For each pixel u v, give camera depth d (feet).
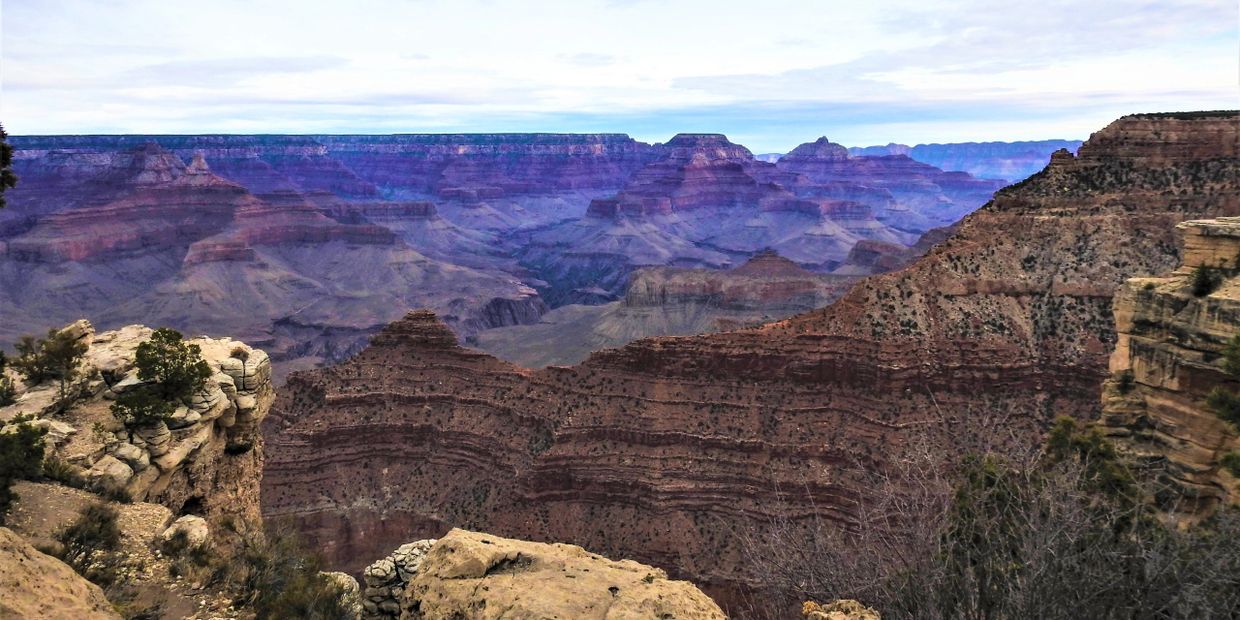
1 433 103.65
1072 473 73.51
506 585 66.74
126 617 82.38
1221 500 109.50
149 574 94.53
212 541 108.88
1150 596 54.90
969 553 56.80
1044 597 51.75
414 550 102.22
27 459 102.01
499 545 73.72
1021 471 70.54
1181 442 117.19
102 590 80.84
